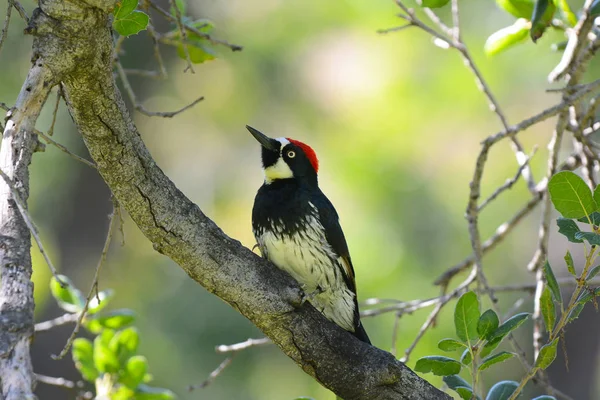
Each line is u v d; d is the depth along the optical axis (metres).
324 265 7.94
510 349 15.23
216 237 5.79
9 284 4.18
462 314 5.62
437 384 11.59
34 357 17.73
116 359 7.46
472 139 15.58
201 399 14.46
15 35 14.88
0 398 3.56
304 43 16.25
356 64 16.02
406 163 15.41
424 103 15.72
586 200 5.37
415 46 15.89
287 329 6.02
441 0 7.48
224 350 7.83
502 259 15.98
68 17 4.46
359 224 14.94
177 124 17.23
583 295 5.50
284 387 14.68
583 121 7.78
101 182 18.41
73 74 4.70
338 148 15.68
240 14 16.42
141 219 5.59
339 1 16.09
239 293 5.89
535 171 15.77
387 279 14.48
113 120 5.07
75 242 18.45
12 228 4.47
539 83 15.73
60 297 7.67
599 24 7.73
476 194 7.38
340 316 8.15
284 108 16.38
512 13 8.30
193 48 8.01
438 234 14.99
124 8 5.43
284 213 7.88
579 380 18.03
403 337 13.56
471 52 15.52
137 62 17.06
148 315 15.27
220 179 17.11
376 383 6.11
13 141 4.72
